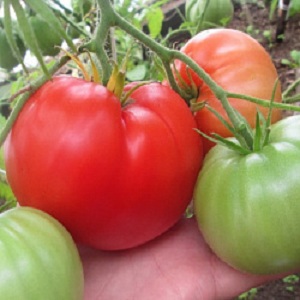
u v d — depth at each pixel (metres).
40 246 0.14
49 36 0.31
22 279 0.14
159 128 0.17
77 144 0.16
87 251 0.21
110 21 0.17
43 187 0.16
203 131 0.19
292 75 0.47
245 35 0.20
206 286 0.20
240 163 0.16
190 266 0.20
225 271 0.20
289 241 0.16
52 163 0.16
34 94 0.17
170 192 0.17
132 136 0.16
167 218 0.18
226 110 0.17
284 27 0.49
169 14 0.54
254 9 0.55
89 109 0.16
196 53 0.20
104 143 0.16
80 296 0.15
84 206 0.16
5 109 0.40
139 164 0.16
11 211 0.15
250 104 0.19
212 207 0.17
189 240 0.21
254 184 0.16
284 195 0.16
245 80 0.19
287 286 0.37
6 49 0.32
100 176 0.16
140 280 0.20
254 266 0.17
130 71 0.37
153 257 0.21
